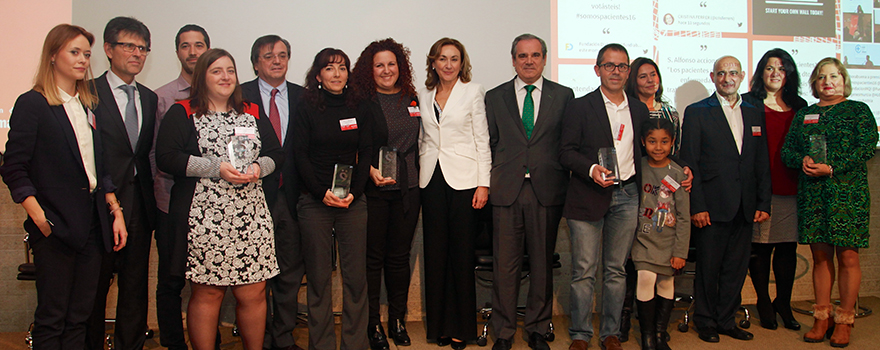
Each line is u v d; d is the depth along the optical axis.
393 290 2.44
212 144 1.82
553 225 2.33
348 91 2.15
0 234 2.66
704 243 2.50
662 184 2.24
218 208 1.80
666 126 2.21
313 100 2.07
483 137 2.33
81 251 1.79
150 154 2.25
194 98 1.85
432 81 2.39
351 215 2.15
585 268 2.25
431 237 2.37
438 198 2.33
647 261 2.24
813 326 2.51
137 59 2.12
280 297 2.23
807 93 3.09
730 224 2.48
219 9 2.62
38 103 1.71
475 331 2.39
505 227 2.32
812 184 2.43
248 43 2.64
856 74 3.13
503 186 2.30
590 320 2.33
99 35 2.53
